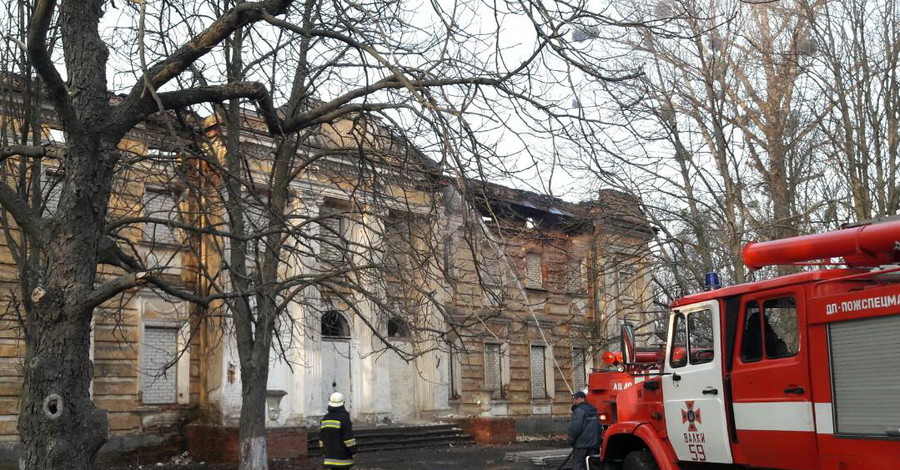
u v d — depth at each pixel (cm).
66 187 713
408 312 1250
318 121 1036
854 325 795
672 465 1020
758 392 896
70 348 687
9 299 1875
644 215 2192
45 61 640
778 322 899
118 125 745
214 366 2305
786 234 2088
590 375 1367
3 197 719
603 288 2955
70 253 702
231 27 792
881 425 759
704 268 2228
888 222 890
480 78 945
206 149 1244
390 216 1223
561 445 2761
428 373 2850
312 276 1323
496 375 3142
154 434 2241
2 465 1912
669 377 1030
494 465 2081
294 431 2234
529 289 3219
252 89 848
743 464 919
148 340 2266
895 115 2014
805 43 2123
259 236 981
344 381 2662
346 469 1355
